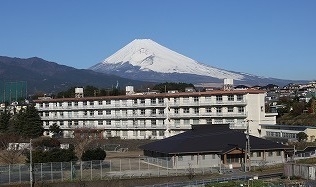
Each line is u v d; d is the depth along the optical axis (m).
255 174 63.72
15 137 102.75
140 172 65.94
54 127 121.69
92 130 113.56
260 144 76.50
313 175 55.25
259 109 106.12
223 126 88.81
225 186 52.81
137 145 103.94
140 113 115.12
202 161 73.56
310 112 135.62
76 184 58.50
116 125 117.44
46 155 68.69
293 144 90.06
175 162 71.81
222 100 106.62
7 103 174.25
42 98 137.38
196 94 108.06
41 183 57.75
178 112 110.94
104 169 67.44
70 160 69.94
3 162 74.94
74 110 123.38
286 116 138.38
